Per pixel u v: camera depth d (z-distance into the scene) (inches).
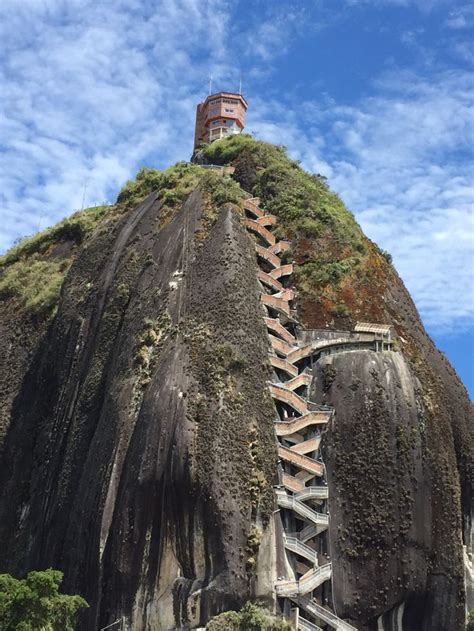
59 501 2758.4
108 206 4360.2
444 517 2534.5
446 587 2447.1
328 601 2337.6
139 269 3164.4
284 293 3006.9
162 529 2313.0
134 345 2795.3
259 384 2586.1
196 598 2167.8
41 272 3993.6
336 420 2623.0
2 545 3056.1
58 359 3383.4
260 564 2242.9
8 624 1771.7
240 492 2315.5
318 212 3319.4
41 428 3297.2
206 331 2669.8
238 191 3358.8
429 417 2687.0
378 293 3093.0
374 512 2454.5
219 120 5438.0
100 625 2273.6
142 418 2501.2
